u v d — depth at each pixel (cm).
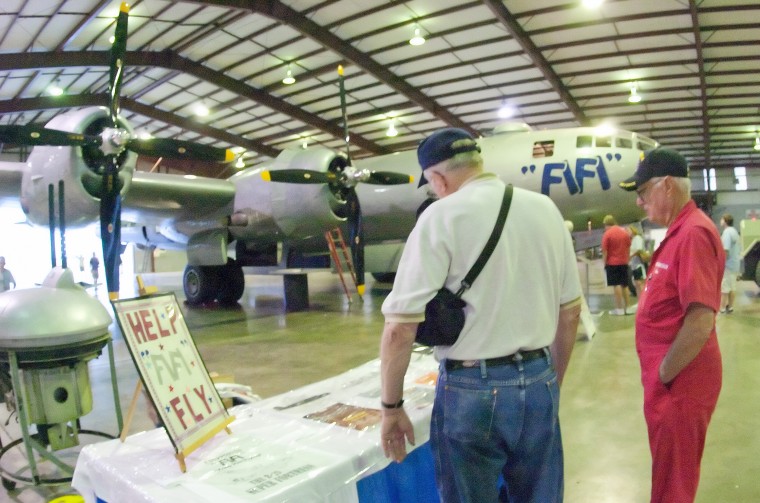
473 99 1698
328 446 180
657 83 1539
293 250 1035
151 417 228
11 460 313
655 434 189
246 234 938
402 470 192
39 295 272
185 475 162
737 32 1246
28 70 1272
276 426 201
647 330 194
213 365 557
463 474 146
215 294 1099
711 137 2073
